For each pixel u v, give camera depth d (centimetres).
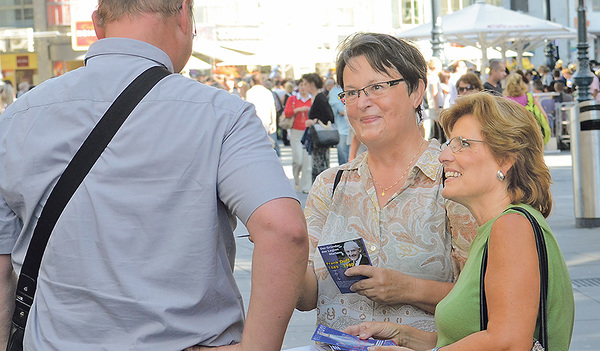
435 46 1719
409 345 262
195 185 209
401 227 272
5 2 3822
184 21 227
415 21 4547
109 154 210
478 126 244
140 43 219
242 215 209
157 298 206
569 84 2445
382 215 276
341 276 263
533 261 226
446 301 243
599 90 2197
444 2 4769
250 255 832
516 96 1141
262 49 3438
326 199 288
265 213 205
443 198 269
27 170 214
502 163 243
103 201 207
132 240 207
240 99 218
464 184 245
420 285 263
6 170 218
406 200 274
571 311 238
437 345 248
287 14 4259
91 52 222
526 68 3028
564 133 1995
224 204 216
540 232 230
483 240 239
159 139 209
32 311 218
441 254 269
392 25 4500
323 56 3347
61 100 216
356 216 280
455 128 249
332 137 1336
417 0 4541
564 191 1249
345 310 276
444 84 1407
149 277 206
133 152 209
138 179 208
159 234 208
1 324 229
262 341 208
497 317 225
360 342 252
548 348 229
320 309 281
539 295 226
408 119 278
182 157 209
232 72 3972
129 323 206
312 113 1357
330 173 291
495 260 230
